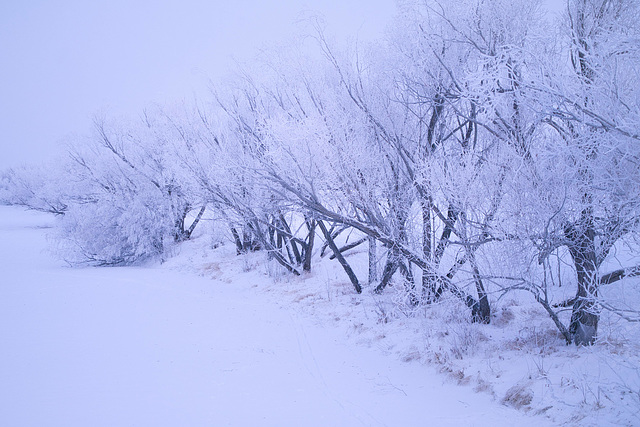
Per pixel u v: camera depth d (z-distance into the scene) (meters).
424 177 6.74
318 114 7.50
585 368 4.98
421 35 6.78
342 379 6.42
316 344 8.18
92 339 8.82
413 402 5.41
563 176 4.83
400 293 8.19
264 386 6.22
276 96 10.26
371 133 7.89
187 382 6.43
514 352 6.16
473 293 7.80
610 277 5.33
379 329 8.30
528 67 4.63
